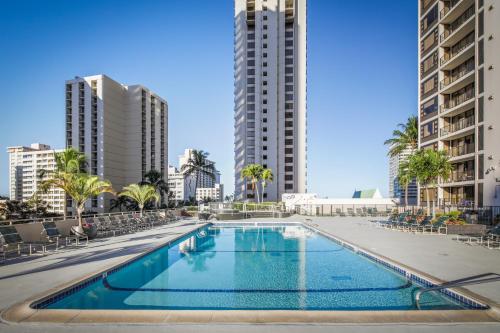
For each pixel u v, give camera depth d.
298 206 41.38
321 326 5.30
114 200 86.50
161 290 8.90
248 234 22.52
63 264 10.38
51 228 14.48
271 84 81.38
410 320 5.50
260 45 81.81
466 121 31.45
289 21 83.75
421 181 24.47
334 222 28.39
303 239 19.56
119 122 100.00
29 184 134.75
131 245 14.65
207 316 5.65
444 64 33.81
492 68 26.45
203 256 14.12
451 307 7.35
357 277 10.20
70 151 28.48
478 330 5.19
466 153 30.98
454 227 18.59
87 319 5.57
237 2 83.06
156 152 113.38
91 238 16.88
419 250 13.01
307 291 8.77
